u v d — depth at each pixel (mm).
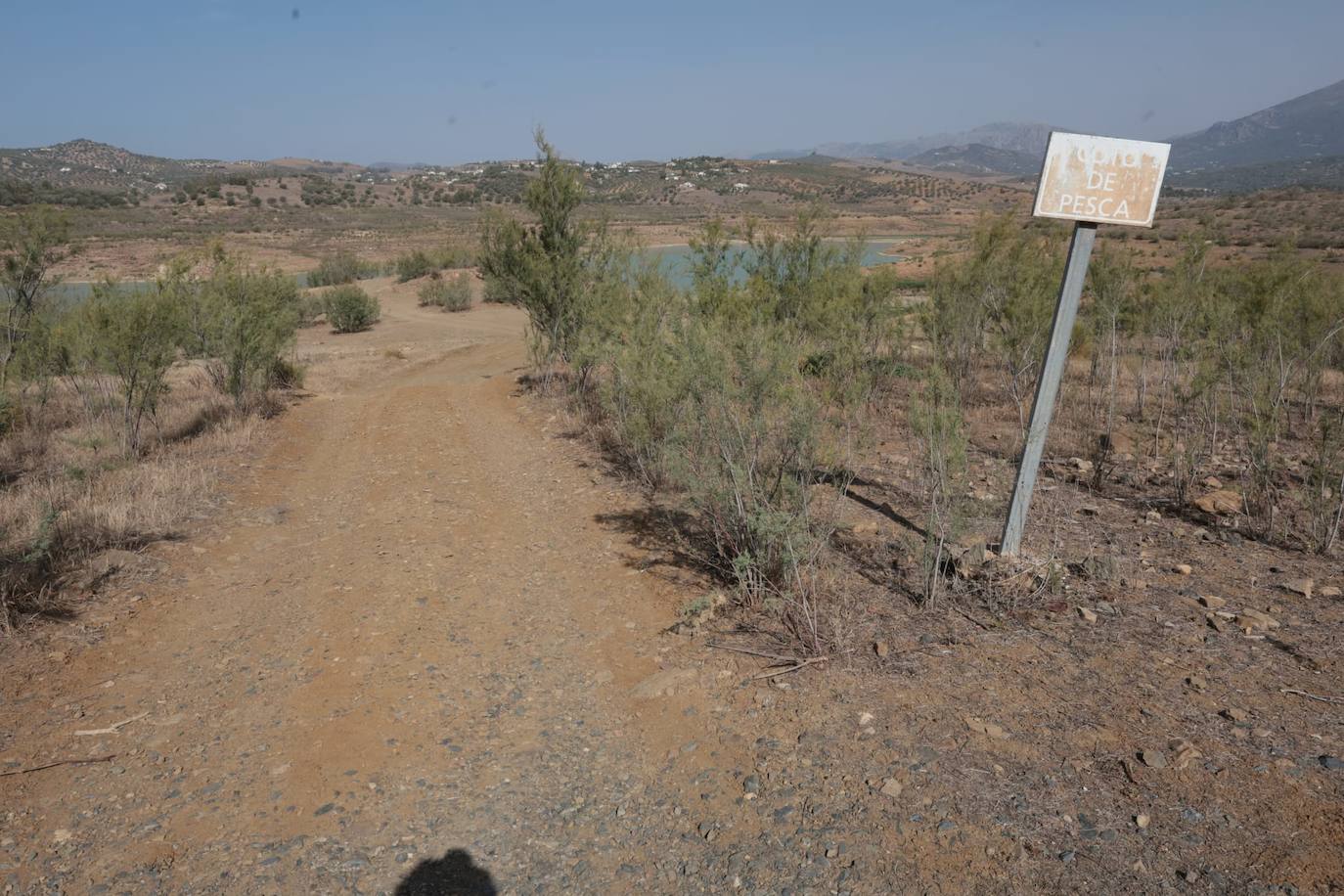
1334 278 11102
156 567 6461
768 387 5551
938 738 3615
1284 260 10906
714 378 5527
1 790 3600
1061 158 4695
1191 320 10344
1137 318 11352
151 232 94562
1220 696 3777
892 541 6035
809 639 4578
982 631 4605
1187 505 6785
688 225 105312
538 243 15336
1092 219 4742
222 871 3119
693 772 3629
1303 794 3045
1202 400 8391
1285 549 5742
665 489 8086
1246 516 6418
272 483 9523
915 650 4438
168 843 3277
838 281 11867
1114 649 4305
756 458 5672
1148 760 3311
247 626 5488
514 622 5398
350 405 15609
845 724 3809
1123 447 8758
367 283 55281
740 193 199125
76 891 3014
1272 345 9156
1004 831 3004
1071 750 3443
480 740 4020
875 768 3461
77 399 14062
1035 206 4762
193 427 12320
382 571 6445
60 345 12945
